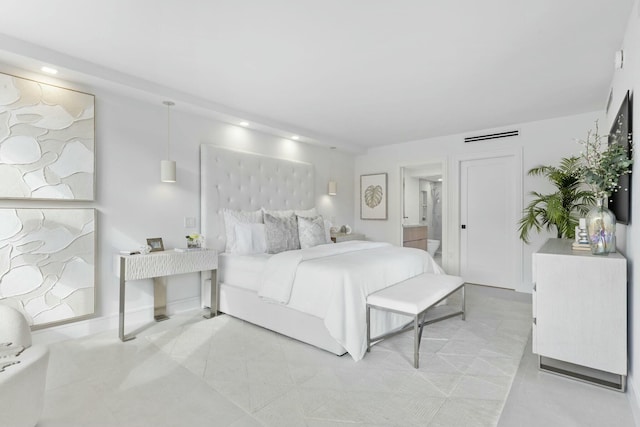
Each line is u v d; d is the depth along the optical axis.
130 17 2.07
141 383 2.09
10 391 1.37
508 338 2.84
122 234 3.16
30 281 2.60
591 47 2.44
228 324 3.21
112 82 2.85
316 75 2.94
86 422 1.70
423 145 5.45
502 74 2.92
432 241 8.00
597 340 2.04
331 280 2.55
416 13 2.02
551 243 2.97
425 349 2.62
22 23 2.13
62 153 2.77
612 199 2.53
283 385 2.08
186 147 3.69
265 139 4.59
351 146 5.68
